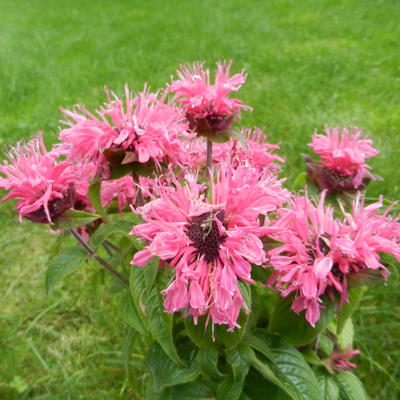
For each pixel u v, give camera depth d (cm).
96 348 35
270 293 24
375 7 111
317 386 19
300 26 100
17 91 73
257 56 79
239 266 15
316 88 66
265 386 22
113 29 111
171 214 16
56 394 32
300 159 50
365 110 60
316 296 17
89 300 38
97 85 71
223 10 121
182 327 22
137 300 19
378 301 36
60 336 36
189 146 24
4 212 49
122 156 19
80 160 19
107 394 31
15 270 42
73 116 20
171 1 140
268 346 20
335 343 24
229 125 22
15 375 33
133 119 19
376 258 18
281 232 17
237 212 16
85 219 20
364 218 18
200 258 16
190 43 89
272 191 17
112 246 26
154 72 74
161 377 20
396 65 74
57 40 104
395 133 55
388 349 32
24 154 20
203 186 17
